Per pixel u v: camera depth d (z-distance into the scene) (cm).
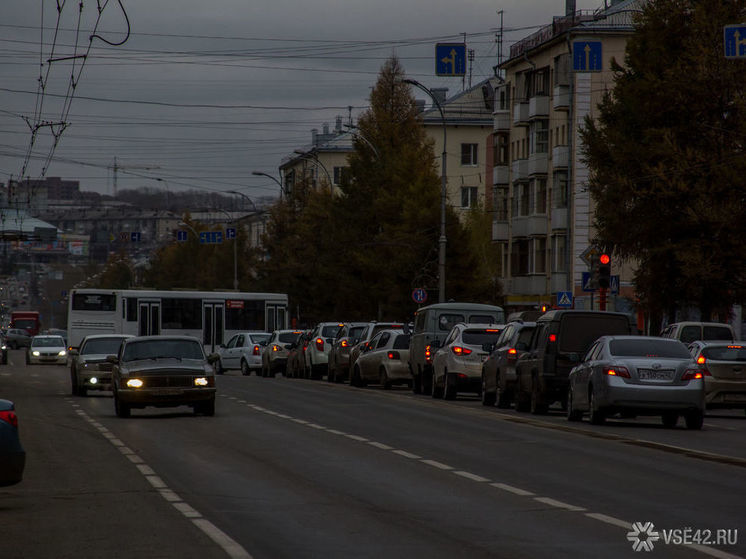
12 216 18050
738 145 9212
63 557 2083
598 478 3288
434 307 8225
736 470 3500
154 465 3644
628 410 5244
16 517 2572
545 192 17438
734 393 6525
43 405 6938
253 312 14625
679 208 9338
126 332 14125
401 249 14400
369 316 15962
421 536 2295
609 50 15988
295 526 2422
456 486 3100
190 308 14350
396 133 15862
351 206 15800
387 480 3238
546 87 17350
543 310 10325
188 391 5766
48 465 3656
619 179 9506
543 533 2328
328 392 8338
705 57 9250
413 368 8462
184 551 2131
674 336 8256
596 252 9681
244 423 5409
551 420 5747
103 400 7494
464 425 5291
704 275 9050
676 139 9312
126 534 2328
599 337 6072
